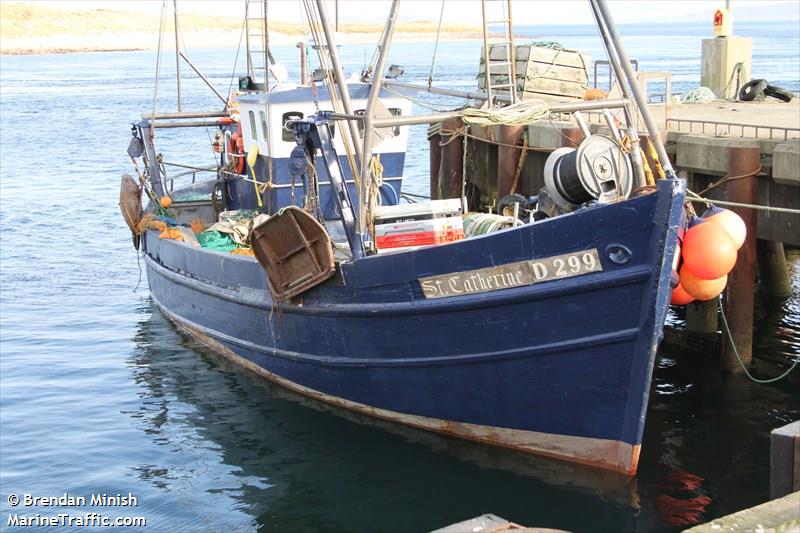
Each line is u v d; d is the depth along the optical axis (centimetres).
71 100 6506
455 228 1009
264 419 1100
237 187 1497
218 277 1253
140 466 995
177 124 1608
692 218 891
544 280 844
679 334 1306
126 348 1409
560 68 1708
